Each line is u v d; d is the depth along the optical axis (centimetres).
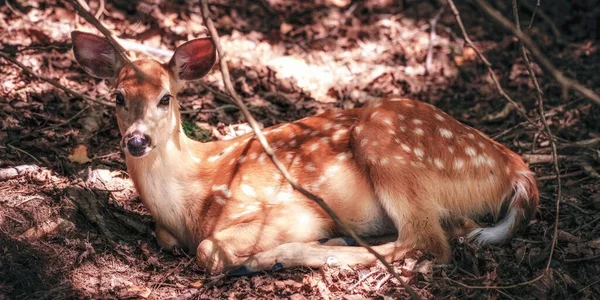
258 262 422
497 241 430
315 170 430
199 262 423
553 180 464
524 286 418
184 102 504
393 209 426
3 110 479
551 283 417
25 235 428
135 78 422
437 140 431
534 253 428
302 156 432
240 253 424
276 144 436
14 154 460
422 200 427
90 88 500
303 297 414
